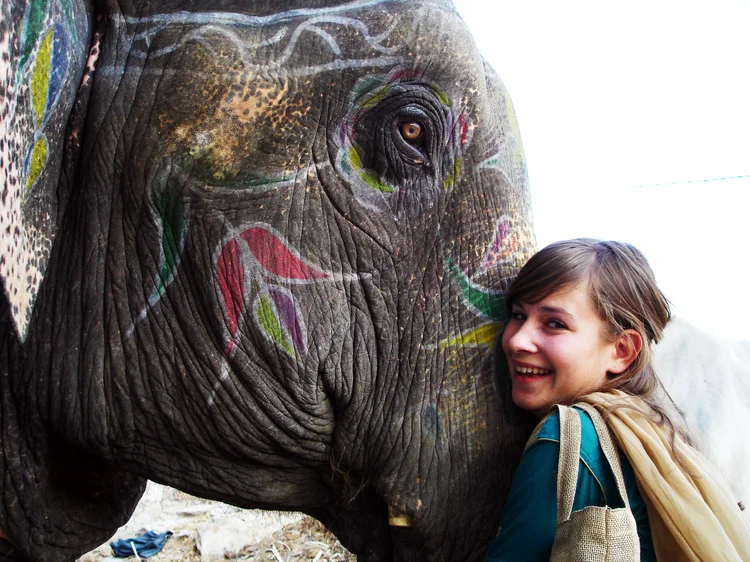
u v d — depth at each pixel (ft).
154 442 6.23
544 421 5.42
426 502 6.12
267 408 6.09
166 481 6.39
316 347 6.03
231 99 5.82
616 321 5.69
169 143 5.86
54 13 5.47
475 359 6.13
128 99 5.92
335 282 6.03
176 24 5.94
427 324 6.14
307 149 5.93
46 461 6.44
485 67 6.46
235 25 5.90
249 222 5.90
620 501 4.96
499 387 6.11
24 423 6.24
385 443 6.16
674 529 4.84
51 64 5.49
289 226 5.93
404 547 6.36
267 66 5.86
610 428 5.23
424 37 5.90
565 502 4.94
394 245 6.09
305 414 6.15
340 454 6.28
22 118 5.15
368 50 5.89
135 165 5.89
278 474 6.48
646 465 4.99
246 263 5.91
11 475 6.28
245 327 5.98
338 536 6.90
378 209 6.05
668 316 6.20
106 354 6.04
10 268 5.12
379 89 5.93
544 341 5.68
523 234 6.36
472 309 6.15
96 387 6.03
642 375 5.78
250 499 6.48
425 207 6.11
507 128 6.44
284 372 6.03
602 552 4.64
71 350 6.03
